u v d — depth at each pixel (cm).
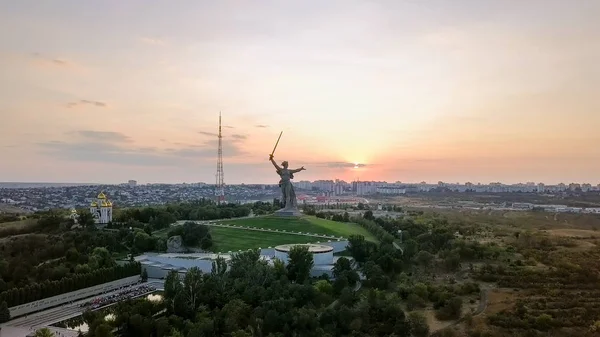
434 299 15538
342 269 17475
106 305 15400
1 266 16800
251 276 15325
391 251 19625
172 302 13550
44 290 15388
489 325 13500
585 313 14175
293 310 12938
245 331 12462
